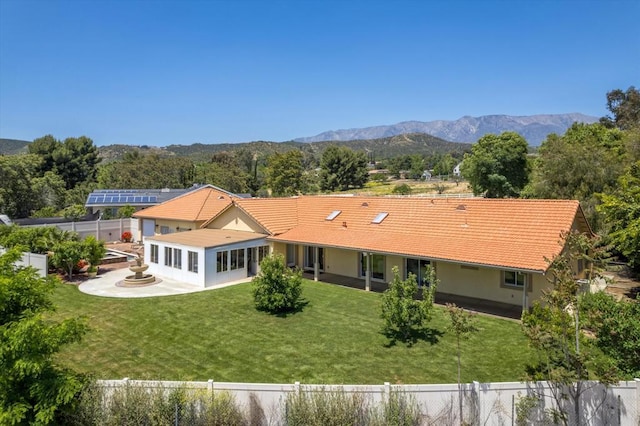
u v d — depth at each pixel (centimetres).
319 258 2922
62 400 880
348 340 1625
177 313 1964
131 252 3562
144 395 968
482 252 2000
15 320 943
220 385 1012
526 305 1809
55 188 6034
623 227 2194
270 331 1728
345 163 11812
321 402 966
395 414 963
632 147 3434
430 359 1450
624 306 1268
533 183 4084
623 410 1049
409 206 2730
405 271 2488
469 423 1020
